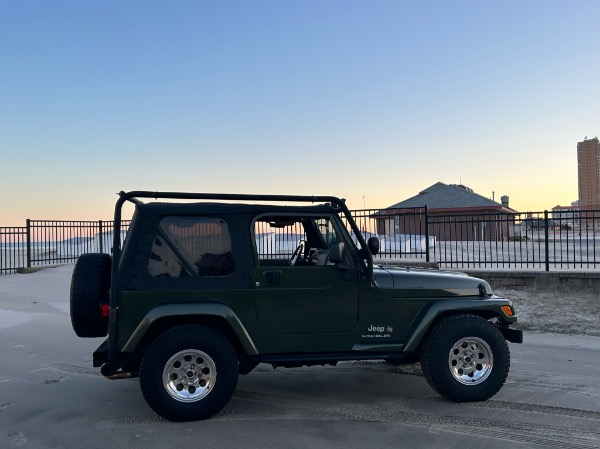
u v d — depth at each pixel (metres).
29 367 6.61
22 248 18.09
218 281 4.83
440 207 35.59
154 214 4.83
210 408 4.63
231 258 4.89
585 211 12.50
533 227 16.36
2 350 7.52
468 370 5.12
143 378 4.56
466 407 4.98
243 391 5.58
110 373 4.66
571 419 4.64
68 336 8.45
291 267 4.96
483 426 4.48
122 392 5.59
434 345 5.05
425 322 5.05
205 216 4.92
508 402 5.11
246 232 4.95
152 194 4.84
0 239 17.41
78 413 4.91
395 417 4.73
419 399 5.27
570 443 4.10
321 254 5.37
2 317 10.08
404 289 5.15
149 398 4.56
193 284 4.78
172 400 4.58
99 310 4.84
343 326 5.03
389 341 5.10
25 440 4.24
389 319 5.10
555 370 6.31
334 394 5.46
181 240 4.84
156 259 4.77
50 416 4.82
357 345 5.04
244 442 4.16
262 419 4.70
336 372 6.35
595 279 11.53
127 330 4.63
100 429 4.48
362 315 5.06
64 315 10.29
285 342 4.92
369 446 4.06
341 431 4.39
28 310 10.81
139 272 4.71
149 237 4.79
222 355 4.68
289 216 5.13
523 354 7.16
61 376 6.21
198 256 4.86
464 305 5.17
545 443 4.10
